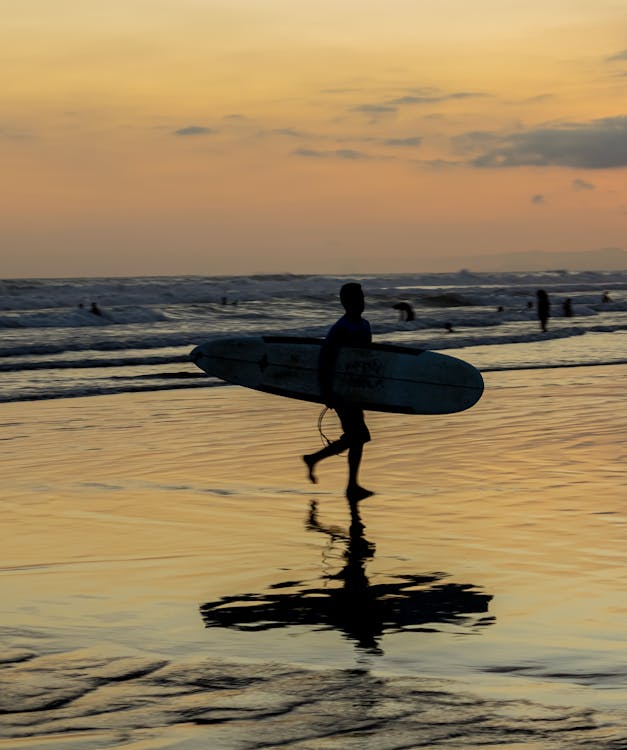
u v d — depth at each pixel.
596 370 27.00
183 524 9.22
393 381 12.02
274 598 6.72
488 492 10.76
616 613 6.35
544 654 5.49
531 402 19.38
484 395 20.64
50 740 4.12
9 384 23.77
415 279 183.25
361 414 11.00
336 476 11.88
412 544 8.41
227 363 12.95
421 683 4.95
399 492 10.81
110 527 9.09
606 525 9.09
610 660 5.38
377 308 80.75
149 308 65.06
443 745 4.08
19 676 4.99
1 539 8.56
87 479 11.70
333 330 11.32
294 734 4.20
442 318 59.28
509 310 73.81
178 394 21.95
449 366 12.04
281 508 10.01
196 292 98.25
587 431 15.42
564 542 8.41
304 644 5.68
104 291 94.81
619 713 4.50
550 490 10.84
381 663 5.31
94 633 5.85
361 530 8.97
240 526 9.16
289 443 14.71
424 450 13.75
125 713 4.46
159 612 6.35
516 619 6.21
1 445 14.43
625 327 50.16
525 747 4.06
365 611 6.40
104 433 15.73
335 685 4.90
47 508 9.97
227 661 5.32
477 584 7.09
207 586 7.05
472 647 5.62
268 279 171.00
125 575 7.34
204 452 13.80
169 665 5.23
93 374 26.61
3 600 6.59
